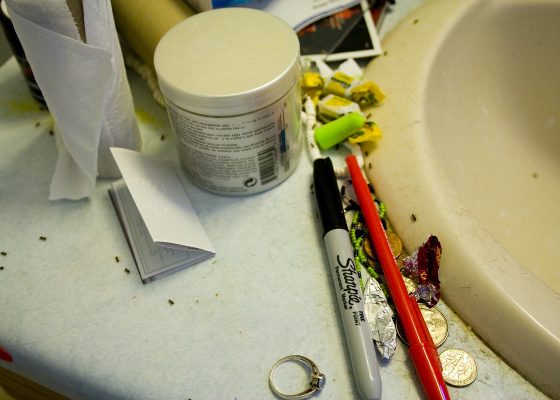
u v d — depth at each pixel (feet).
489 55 1.65
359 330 0.99
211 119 1.08
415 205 1.19
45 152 1.38
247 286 1.11
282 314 1.07
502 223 1.54
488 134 1.68
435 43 1.50
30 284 1.13
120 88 1.20
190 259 1.15
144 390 0.99
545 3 1.55
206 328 1.06
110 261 1.17
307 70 1.51
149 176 1.21
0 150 1.39
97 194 1.30
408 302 1.03
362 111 1.43
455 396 0.96
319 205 1.18
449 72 1.56
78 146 1.16
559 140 1.71
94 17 1.04
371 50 1.54
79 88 1.06
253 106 1.06
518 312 0.99
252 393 0.97
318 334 1.04
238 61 1.11
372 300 1.07
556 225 1.62
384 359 1.00
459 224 1.13
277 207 1.25
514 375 0.98
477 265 1.06
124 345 1.04
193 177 1.28
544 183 1.70
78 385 1.03
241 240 1.19
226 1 1.45
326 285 1.11
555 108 1.69
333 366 0.99
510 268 1.07
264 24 1.20
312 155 1.32
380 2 1.66
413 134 1.31
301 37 1.56
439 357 1.00
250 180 1.23
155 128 1.43
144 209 1.11
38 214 1.26
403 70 1.46
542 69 1.66
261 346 1.03
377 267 1.14
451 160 1.45
